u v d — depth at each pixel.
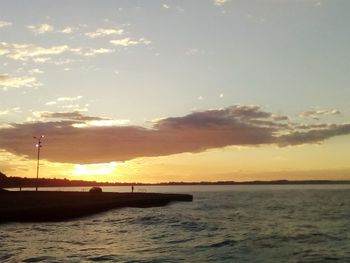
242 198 159.12
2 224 52.41
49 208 60.25
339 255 32.25
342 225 55.72
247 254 32.44
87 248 34.62
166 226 54.19
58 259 29.38
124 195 107.06
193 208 95.38
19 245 35.53
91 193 107.62
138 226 53.91
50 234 44.09
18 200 75.00
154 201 102.31
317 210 87.25
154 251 33.56
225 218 67.25
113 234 45.00
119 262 28.78
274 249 34.84
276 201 132.00
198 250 34.16
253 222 60.31
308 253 33.00
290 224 57.34
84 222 59.03
